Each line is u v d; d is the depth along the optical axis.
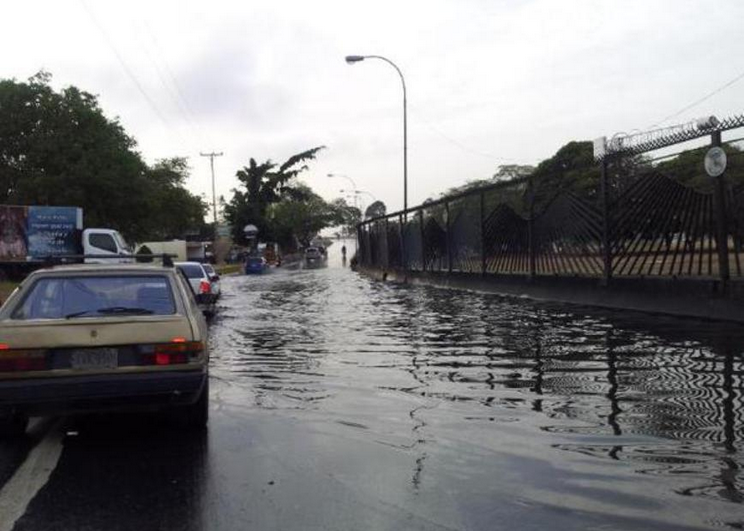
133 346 6.00
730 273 12.19
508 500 4.61
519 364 9.15
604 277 15.52
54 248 31.08
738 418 6.29
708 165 12.33
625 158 14.88
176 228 63.22
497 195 21.67
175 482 5.12
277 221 85.31
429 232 28.22
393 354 10.43
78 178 36.94
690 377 7.91
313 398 7.71
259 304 20.50
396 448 5.81
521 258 19.86
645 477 4.95
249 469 5.38
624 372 8.34
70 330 5.96
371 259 41.97
